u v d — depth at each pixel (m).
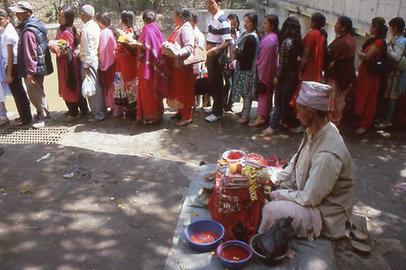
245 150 5.15
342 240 3.07
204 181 3.82
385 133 5.62
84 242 3.07
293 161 3.24
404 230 3.62
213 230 3.10
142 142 5.41
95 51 5.88
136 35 5.91
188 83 5.69
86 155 4.42
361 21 8.67
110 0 15.91
